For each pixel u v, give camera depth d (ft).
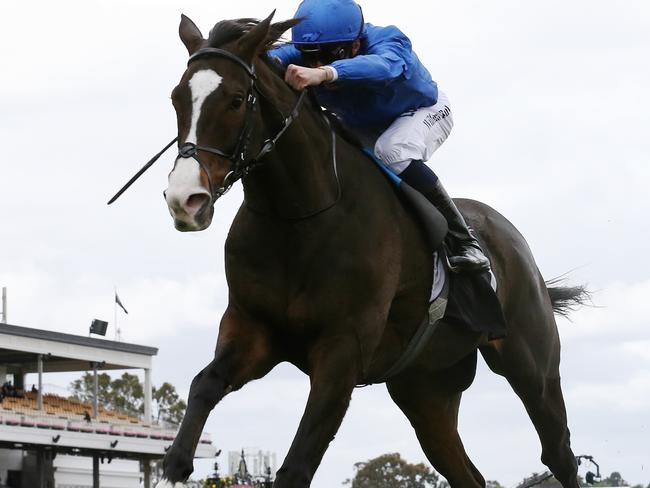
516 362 39.01
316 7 32.14
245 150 26.84
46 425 185.88
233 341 29.32
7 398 203.00
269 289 29.09
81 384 277.85
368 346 29.53
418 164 33.09
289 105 28.86
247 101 26.84
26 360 221.25
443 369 37.73
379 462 237.86
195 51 27.86
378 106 33.27
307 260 28.91
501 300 37.60
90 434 192.75
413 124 33.63
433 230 32.09
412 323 32.65
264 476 125.39
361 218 29.99
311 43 31.94
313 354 29.17
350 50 32.65
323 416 28.30
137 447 203.82
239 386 29.45
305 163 28.81
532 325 39.06
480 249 34.71
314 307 28.91
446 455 38.86
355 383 29.30
